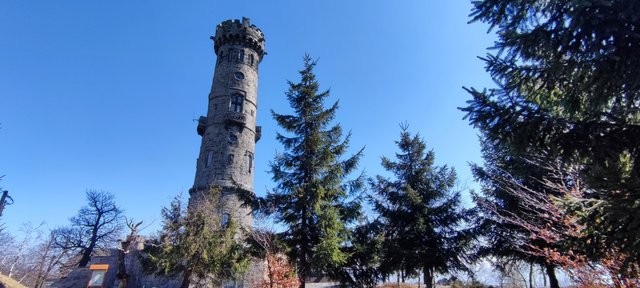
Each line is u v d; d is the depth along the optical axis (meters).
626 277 6.21
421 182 23.03
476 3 6.84
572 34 5.94
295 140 20.16
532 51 6.43
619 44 5.59
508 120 6.20
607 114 5.84
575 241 6.43
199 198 33.94
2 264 29.78
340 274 18.08
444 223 21.61
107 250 35.69
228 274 23.08
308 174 19.38
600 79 5.89
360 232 19.38
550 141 6.12
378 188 23.11
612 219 5.47
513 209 17.67
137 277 30.70
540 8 6.65
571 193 7.24
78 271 33.16
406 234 21.45
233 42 43.41
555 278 17.50
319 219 17.23
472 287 27.58
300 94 21.11
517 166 15.09
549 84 6.68
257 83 43.59
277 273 15.91
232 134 37.94
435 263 20.47
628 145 5.58
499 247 20.00
